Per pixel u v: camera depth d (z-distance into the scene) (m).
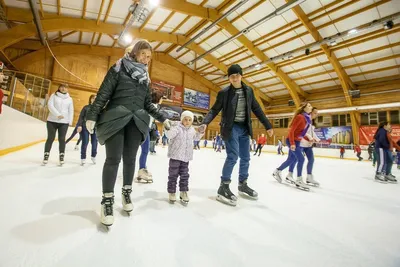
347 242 1.18
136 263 0.85
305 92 16.06
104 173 1.24
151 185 2.17
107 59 13.53
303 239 1.19
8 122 3.41
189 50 14.62
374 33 9.81
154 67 15.24
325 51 10.98
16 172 2.19
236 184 2.59
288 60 13.05
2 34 8.58
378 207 1.95
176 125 1.72
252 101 2.02
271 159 8.03
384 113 12.73
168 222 1.29
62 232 1.05
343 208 1.85
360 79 13.20
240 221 1.39
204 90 17.81
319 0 8.91
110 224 1.11
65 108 2.87
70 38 12.05
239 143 2.02
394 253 1.08
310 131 2.92
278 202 1.91
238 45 12.87
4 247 0.88
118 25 10.54
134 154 1.38
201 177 2.89
